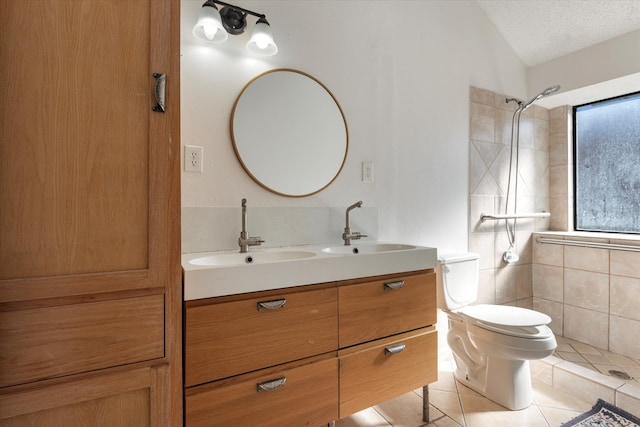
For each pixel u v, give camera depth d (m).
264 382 1.07
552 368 1.87
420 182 2.08
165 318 0.87
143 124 0.84
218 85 1.47
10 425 0.71
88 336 0.78
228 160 1.49
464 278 1.94
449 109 2.21
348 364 1.25
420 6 2.10
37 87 0.73
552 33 2.36
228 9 1.43
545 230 2.77
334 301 1.22
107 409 0.80
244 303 1.04
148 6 0.84
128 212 0.82
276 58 1.62
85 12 0.77
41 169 0.74
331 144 1.77
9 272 0.71
